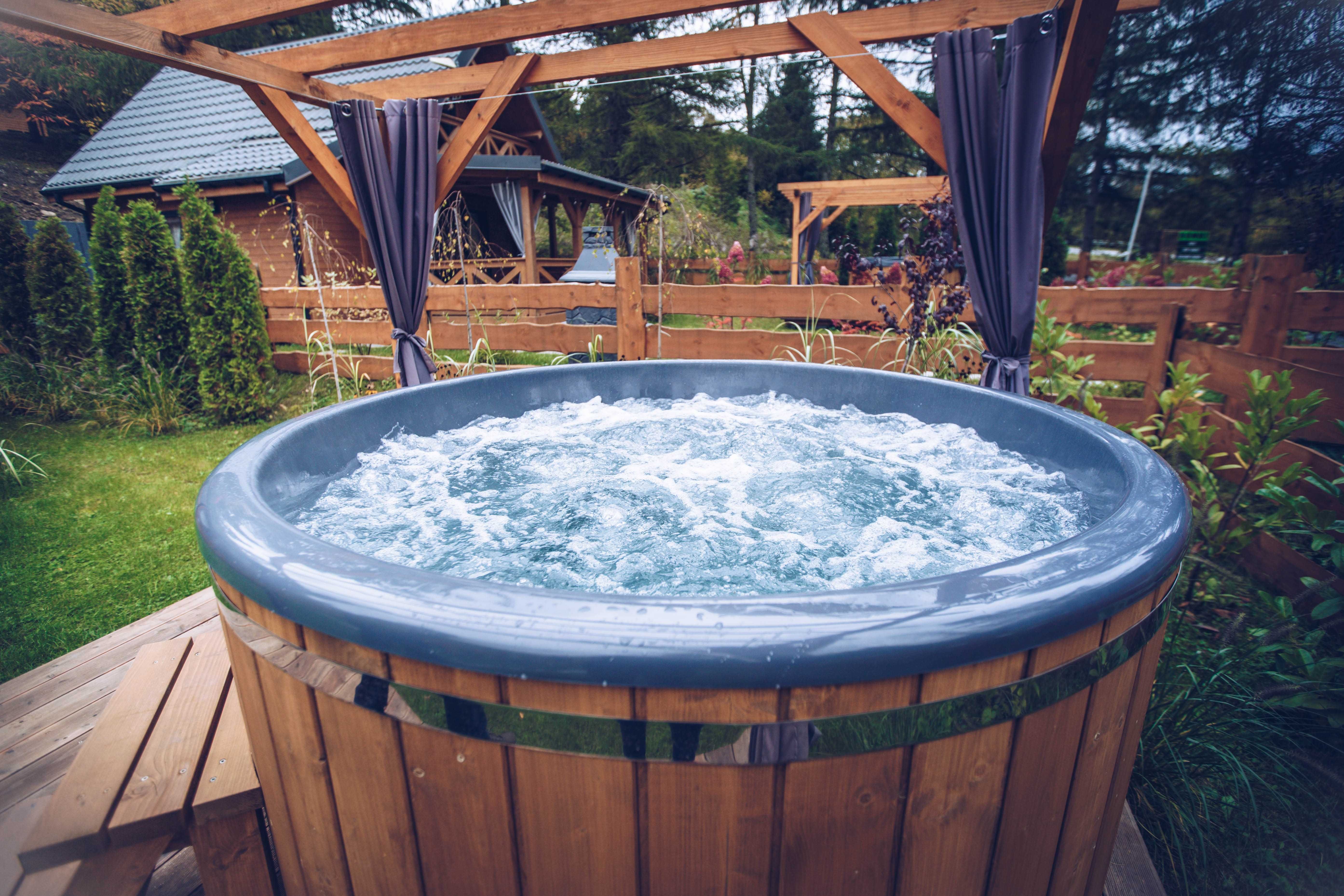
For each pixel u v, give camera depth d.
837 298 3.74
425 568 1.35
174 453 4.25
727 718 0.63
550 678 0.63
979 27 2.51
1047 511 1.58
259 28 15.54
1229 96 11.86
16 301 5.66
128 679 1.38
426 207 3.38
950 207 3.19
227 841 1.07
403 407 2.26
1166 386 3.16
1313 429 2.63
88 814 1.00
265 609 0.79
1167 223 15.51
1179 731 1.61
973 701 0.68
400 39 3.14
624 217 10.26
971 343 3.39
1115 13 2.14
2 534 3.06
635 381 2.88
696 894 0.71
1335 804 1.55
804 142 17.77
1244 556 2.33
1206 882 1.42
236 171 7.45
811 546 1.48
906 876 0.74
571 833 0.70
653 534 1.55
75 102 13.03
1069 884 0.93
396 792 0.76
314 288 5.19
